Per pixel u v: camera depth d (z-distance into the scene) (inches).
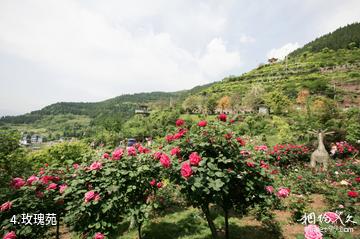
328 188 195.0
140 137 1121.4
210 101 1893.5
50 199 126.1
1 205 111.3
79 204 116.0
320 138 305.0
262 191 114.3
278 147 331.6
